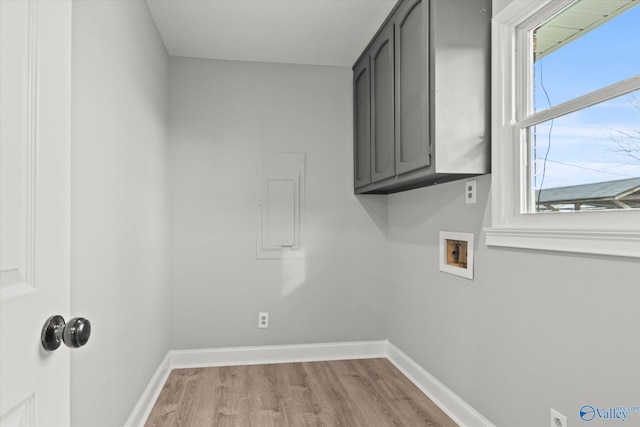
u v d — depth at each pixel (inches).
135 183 80.0
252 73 125.4
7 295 23.9
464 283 84.1
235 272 123.6
